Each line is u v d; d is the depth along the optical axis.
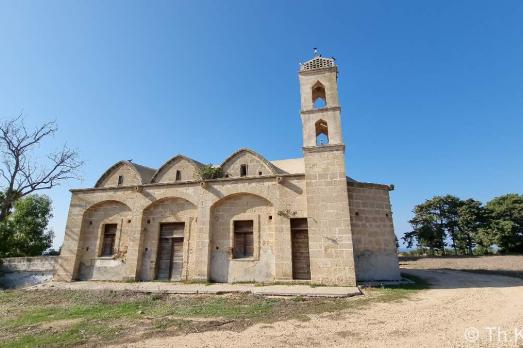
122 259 19.55
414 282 16.62
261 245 17.48
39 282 21.39
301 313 10.28
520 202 44.12
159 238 19.59
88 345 7.50
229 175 22.77
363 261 17.06
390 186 19.14
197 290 14.63
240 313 10.48
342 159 16.81
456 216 47.41
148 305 12.27
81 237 20.59
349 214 15.92
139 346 7.30
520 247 42.12
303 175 17.48
